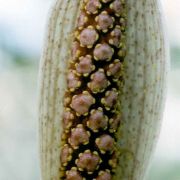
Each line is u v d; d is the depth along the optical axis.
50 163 0.13
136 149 0.13
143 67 0.13
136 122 0.13
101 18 0.12
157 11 0.13
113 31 0.12
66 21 0.13
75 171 0.12
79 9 0.13
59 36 0.13
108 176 0.12
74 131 0.12
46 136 0.13
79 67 0.12
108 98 0.12
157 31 0.13
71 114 0.12
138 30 0.13
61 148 0.12
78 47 0.12
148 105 0.13
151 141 0.13
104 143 0.12
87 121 0.12
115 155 0.12
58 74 0.13
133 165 0.13
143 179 0.13
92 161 0.12
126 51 0.12
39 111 0.13
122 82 0.12
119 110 0.12
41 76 0.13
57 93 0.13
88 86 0.12
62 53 0.13
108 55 0.12
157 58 0.13
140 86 0.13
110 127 0.12
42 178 0.13
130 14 0.13
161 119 0.13
